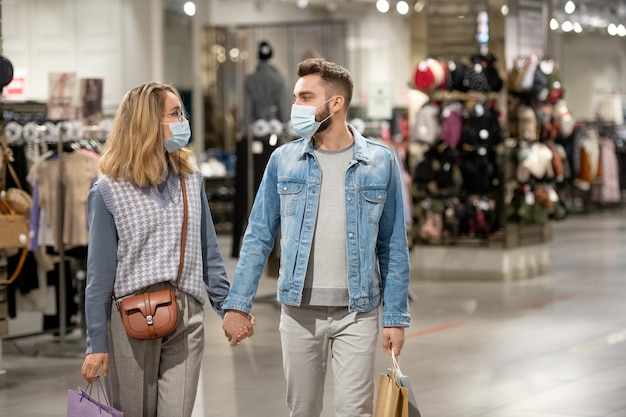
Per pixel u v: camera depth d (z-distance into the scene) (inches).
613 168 906.1
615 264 558.6
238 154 403.5
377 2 823.7
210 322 380.5
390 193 152.9
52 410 249.0
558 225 835.4
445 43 509.4
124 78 587.5
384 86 439.2
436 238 502.6
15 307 317.7
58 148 315.3
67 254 325.7
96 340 143.3
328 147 152.1
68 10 591.8
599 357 304.5
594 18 1027.9
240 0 812.6
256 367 295.6
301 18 870.4
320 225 149.6
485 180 483.2
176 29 742.5
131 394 146.5
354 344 149.5
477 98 494.3
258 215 155.8
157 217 146.7
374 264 151.1
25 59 597.0
